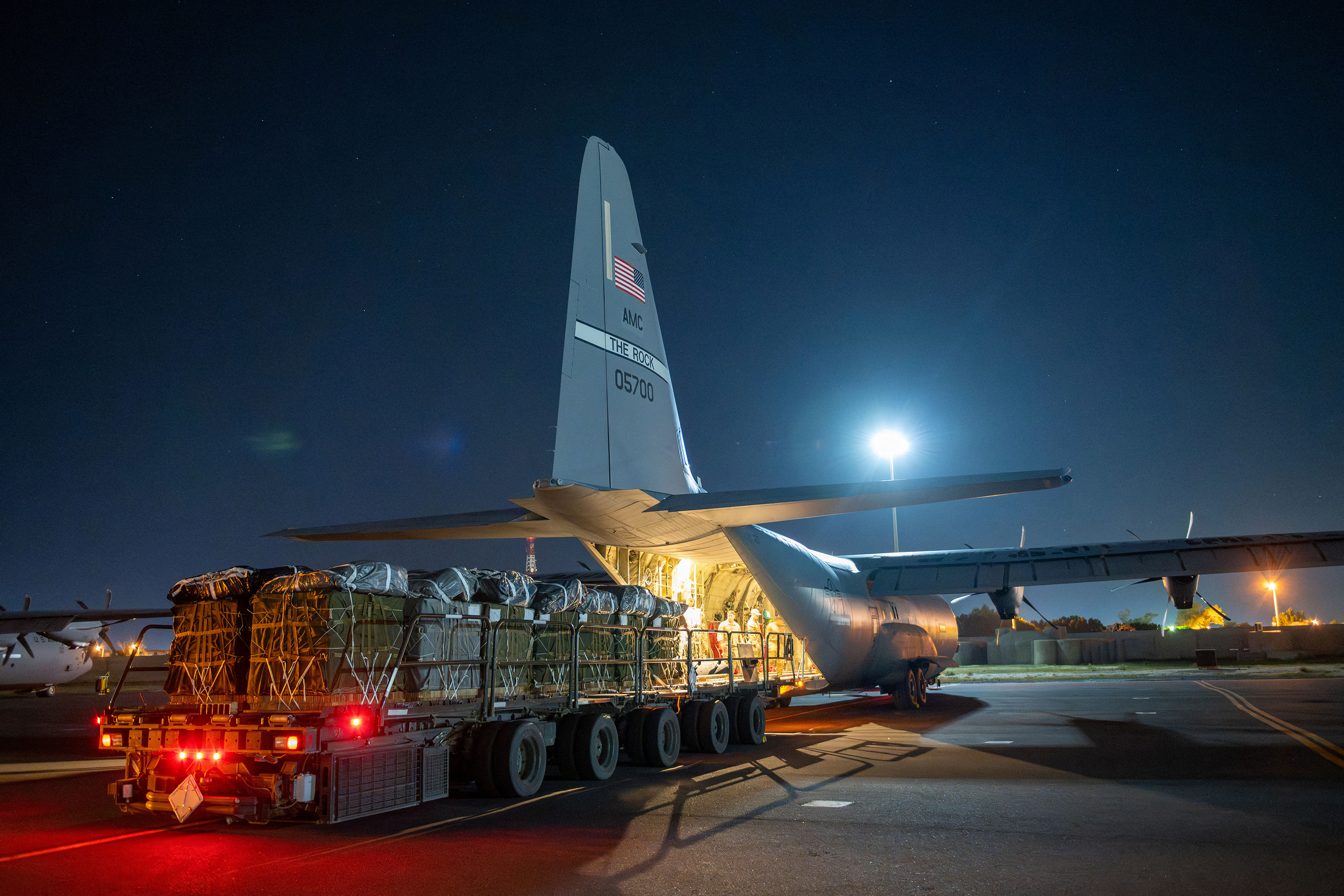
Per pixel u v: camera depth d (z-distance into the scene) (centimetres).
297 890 559
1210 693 2477
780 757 1217
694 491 1468
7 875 611
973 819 752
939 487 1016
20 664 3231
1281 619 9212
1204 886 528
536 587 1034
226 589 802
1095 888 529
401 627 833
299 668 760
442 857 641
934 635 2422
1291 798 827
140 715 809
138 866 634
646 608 1218
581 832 723
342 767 736
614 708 1107
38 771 1278
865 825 735
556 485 1040
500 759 889
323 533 1245
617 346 1229
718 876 576
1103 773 1012
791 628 1678
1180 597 1686
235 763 747
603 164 1265
